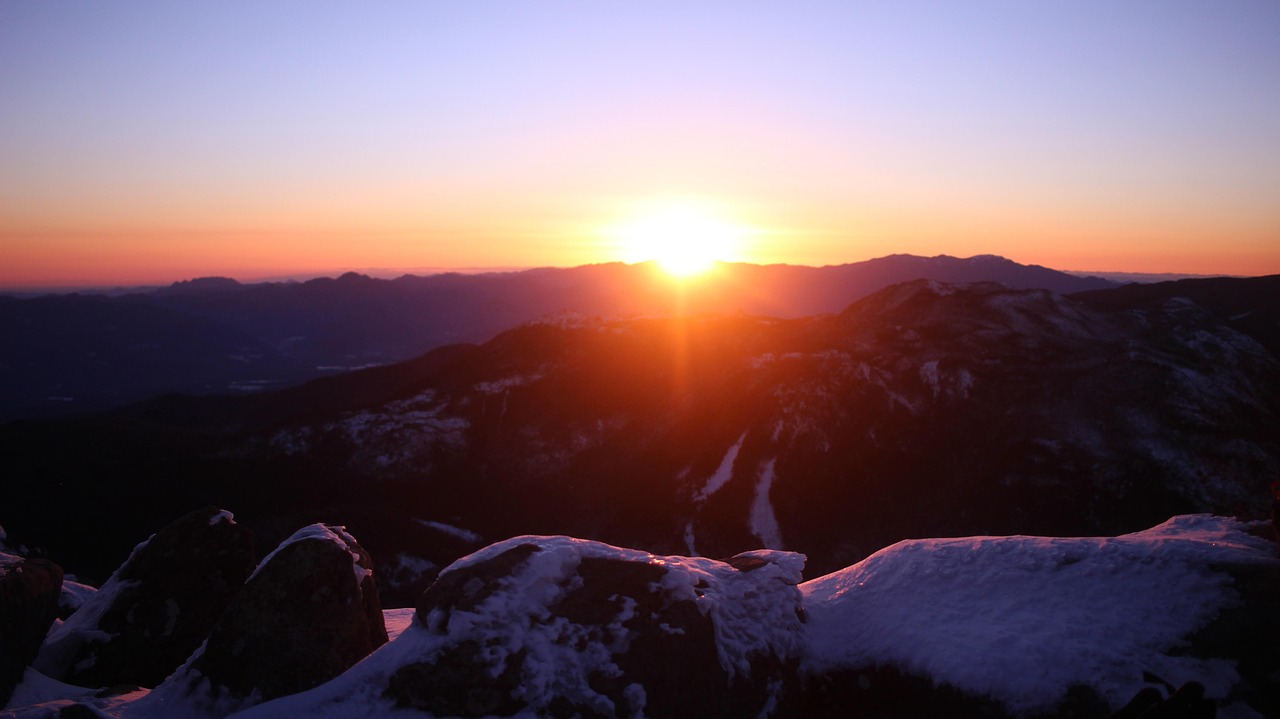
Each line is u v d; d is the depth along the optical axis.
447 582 7.96
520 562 8.05
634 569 8.23
